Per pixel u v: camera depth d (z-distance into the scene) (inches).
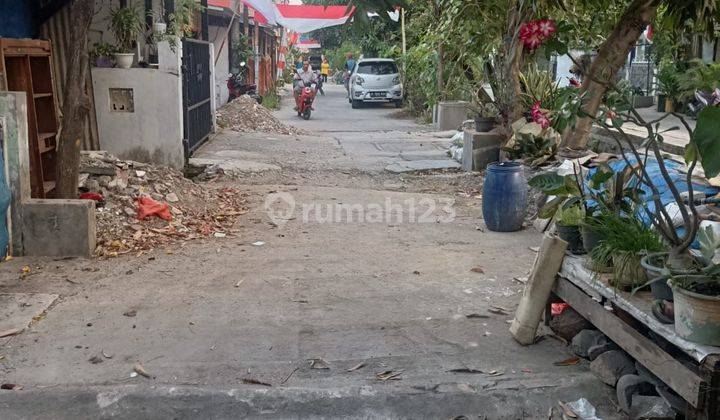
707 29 276.8
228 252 257.4
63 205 241.9
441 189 385.7
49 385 154.3
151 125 406.6
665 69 521.0
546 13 364.2
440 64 695.1
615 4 370.3
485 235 287.0
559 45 218.4
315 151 518.0
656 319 142.1
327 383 157.1
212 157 459.8
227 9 734.5
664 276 135.9
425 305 206.4
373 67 1000.9
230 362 167.3
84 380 156.8
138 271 232.7
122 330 184.5
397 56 968.3
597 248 163.2
